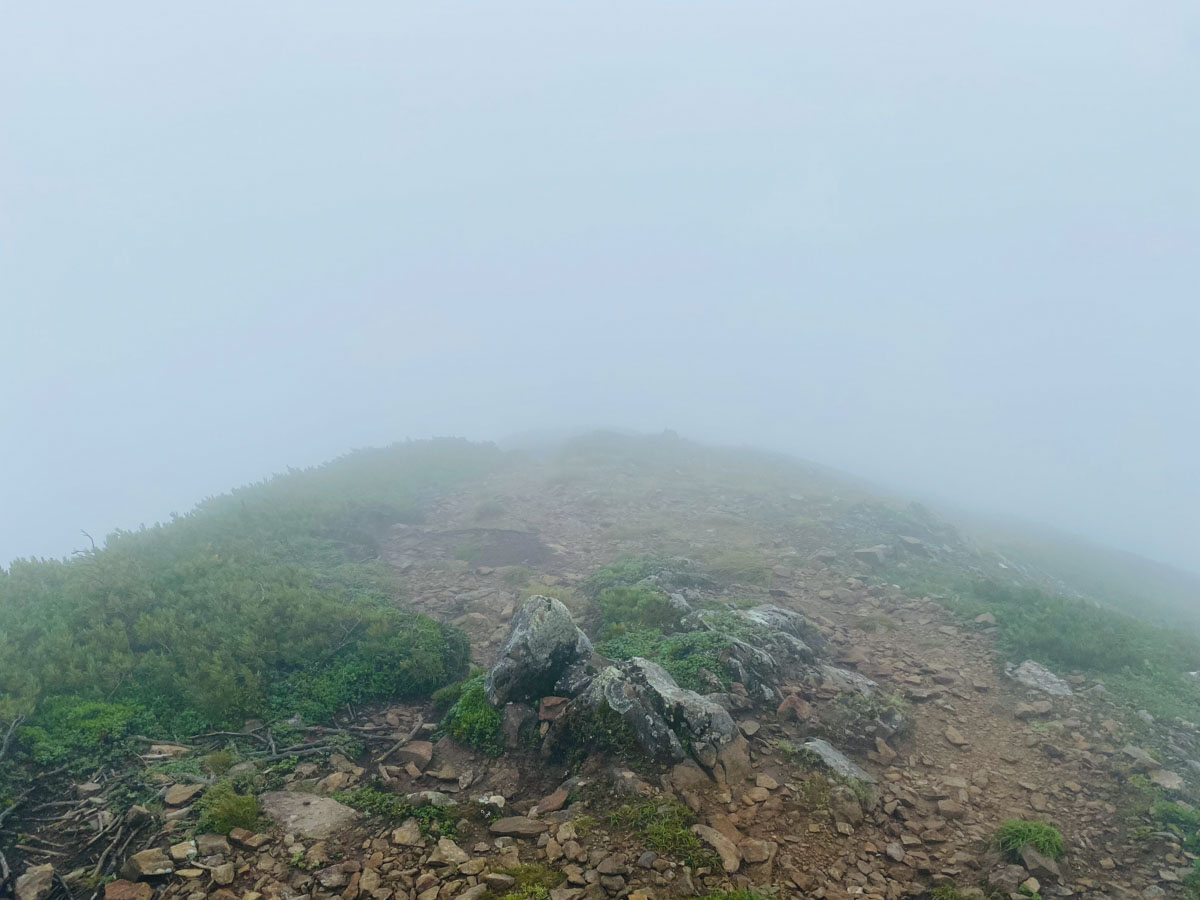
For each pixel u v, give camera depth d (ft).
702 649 29.96
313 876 16.38
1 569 33.06
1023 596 43.32
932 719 28.50
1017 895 17.51
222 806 18.35
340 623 32.63
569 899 15.51
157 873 16.05
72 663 25.34
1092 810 22.13
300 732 25.02
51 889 15.74
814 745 23.66
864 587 46.70
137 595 31.24
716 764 21.53
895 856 19.02
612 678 23.99
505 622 37.83
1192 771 24.40
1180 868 18.89
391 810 19.44
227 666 27.12
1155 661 34.68
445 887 15.75
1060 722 28.07
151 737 23.15
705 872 16.87
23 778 19.77
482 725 24.52
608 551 55.26
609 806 19.61
